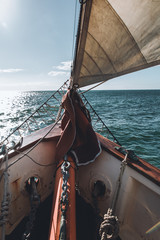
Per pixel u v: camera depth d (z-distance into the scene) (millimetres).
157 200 1829
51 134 2746
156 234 1746
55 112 18000
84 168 2518
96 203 2232
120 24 1388
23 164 2260
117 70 1688
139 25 1310
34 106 29344
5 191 1599
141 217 1938
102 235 1450
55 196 1705
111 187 2252
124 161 1996
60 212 1425
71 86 2271
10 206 2068
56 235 1242
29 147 2363
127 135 11008
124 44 1478
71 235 1261
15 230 2088
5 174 1689
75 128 2119
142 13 1243
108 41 1534
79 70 1949
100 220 2145
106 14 1379
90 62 1795
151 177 1833
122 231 2061
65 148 2254
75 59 1833
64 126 2537
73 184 1815
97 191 2318
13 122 15883
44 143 2594
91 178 2436
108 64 1702
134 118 17531
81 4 1333
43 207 2420
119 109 25594
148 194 1916
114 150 2436
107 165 2357
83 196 2527
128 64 1584
